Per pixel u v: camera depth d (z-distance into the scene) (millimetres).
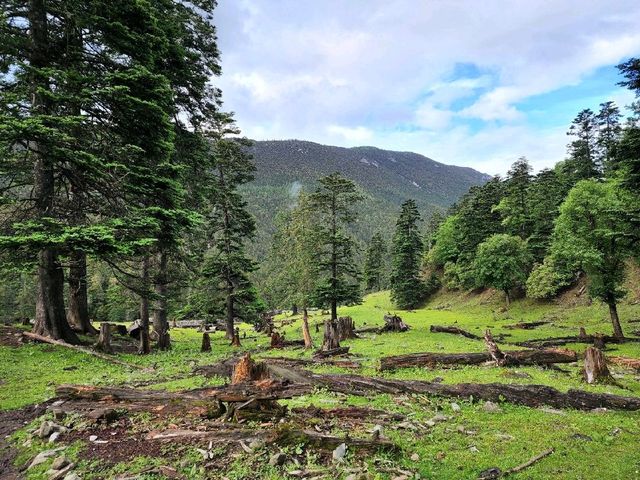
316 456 6301
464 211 74500
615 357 17734
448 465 6180
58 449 7102
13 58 15562
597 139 58688
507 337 32875
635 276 46281
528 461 6277
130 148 17266
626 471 5922
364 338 26312
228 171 34969
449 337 27297
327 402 9484
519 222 62594
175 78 23969
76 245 15117
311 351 20484
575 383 12125
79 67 17922
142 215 17719
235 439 6945
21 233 14547
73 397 9750
